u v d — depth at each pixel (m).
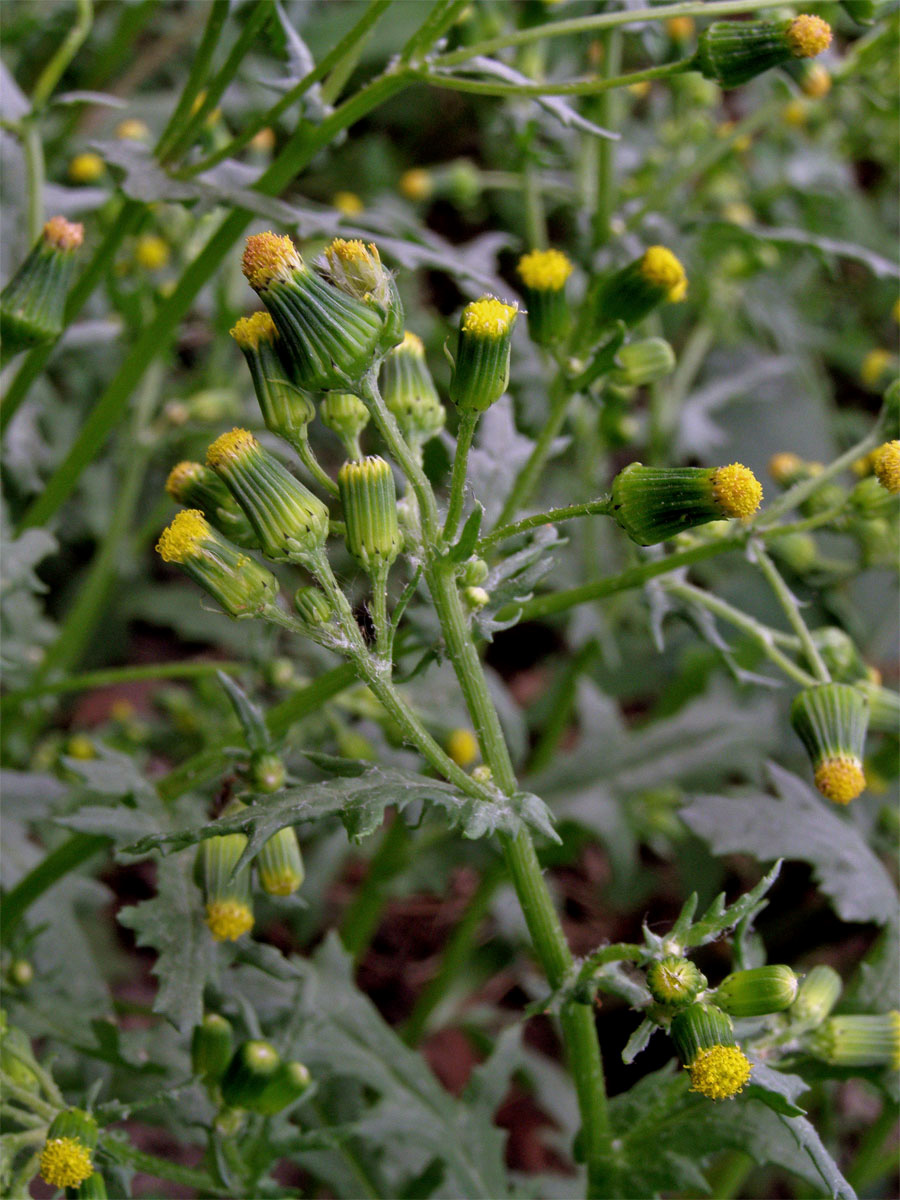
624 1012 0.31
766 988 0.19
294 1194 0.21
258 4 0.22
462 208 0.34
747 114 0.41
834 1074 0.21
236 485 0.19
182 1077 0.23
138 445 0.28
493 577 0.20
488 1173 0.23
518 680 0.37
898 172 0.42
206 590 0.19
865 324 0.42
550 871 0.35
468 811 0.19
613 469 0.37
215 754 0.22
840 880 0.23
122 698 0.34
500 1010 0.33
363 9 0.38
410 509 0.20
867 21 0.22
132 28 0.29
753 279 0.35
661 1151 0.21
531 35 0.22
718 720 0.30
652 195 0.27
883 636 0.31
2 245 0.26
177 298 0.23
